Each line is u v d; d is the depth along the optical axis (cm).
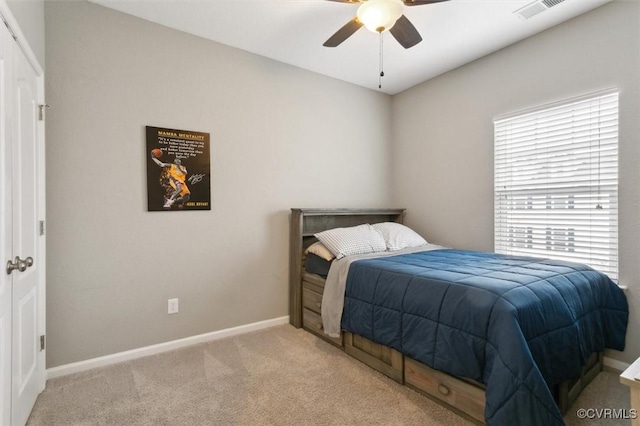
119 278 244
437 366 178
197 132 276
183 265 271
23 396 169
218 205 288
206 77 281
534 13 247
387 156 411
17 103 160
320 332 288
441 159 359
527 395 139
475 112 325
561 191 265
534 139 282
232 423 173
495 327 156
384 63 329
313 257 301
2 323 139
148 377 220
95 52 234
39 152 201
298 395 199
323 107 355
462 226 340
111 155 240
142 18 252
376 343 227
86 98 230
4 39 140
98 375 223
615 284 228
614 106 236
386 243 312
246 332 301
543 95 274
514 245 298
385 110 410
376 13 192
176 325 268
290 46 295
